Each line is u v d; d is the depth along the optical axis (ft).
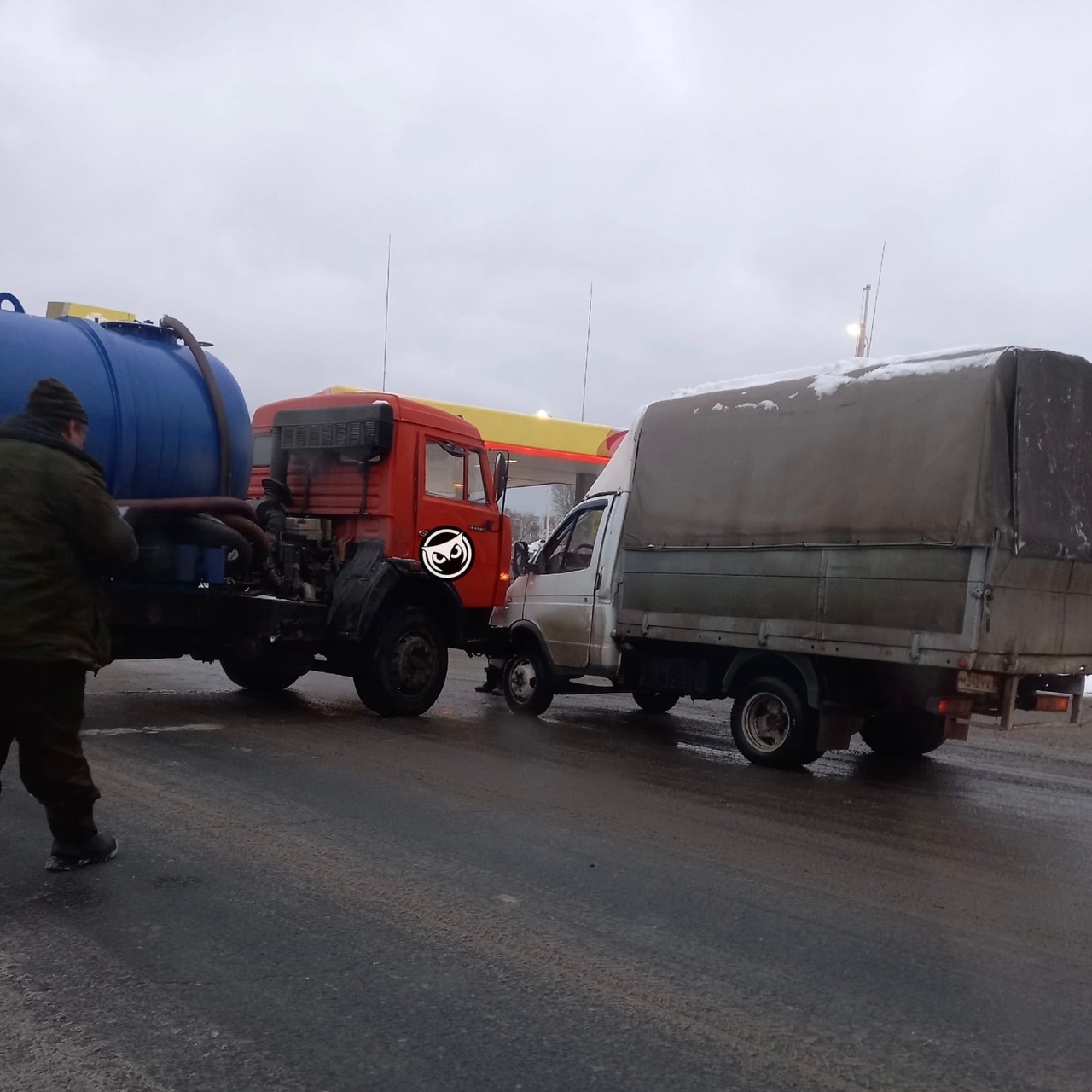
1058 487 23.27
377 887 15.29
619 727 33.63
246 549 26.71
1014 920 15.31
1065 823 22.13
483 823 19.15
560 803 21.16
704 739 32.01
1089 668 24.67
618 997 11.95
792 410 26.53
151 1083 9.64
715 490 28.25
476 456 34.68
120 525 14.42
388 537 31.42
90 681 37.01
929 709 23.40
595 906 14.98
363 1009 11.32
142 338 26.00
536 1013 11.46
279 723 29.50
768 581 26.55
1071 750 33.50
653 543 29.94
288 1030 10.77
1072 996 12.55
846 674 26.07
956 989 12.64
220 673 40.86
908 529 23.41
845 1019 11.64
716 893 15.85
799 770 26.76
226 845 16.96
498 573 35.14
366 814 19.35
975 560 22.20
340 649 31.96
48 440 14.06
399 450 31.60
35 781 14.69
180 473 25.32
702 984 12.44
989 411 22.33
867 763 29.19
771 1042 11.03
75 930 13.12
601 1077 10.12
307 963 12.46
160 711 30.53
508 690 35.12
